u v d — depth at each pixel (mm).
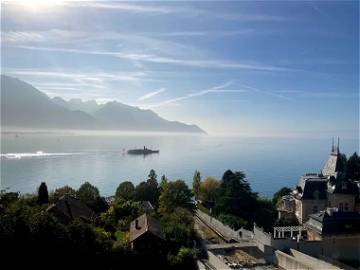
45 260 68188
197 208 131625
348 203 105750
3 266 66125
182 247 80875
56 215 83375
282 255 77438
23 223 69375
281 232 95500
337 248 84812
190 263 77625
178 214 96688
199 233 101875
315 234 87875
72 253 70375
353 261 83438
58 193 114875
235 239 94438
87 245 72562
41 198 97688
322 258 80500
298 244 83062
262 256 83125
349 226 86688
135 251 76000
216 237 99000
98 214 106188
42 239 68938
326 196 109062
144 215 91375
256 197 132000
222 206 122562
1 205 83250
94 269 71438
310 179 112688
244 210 122125
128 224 92812
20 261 67062
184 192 115562
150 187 135750
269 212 120250
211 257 79125
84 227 74688
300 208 110000
